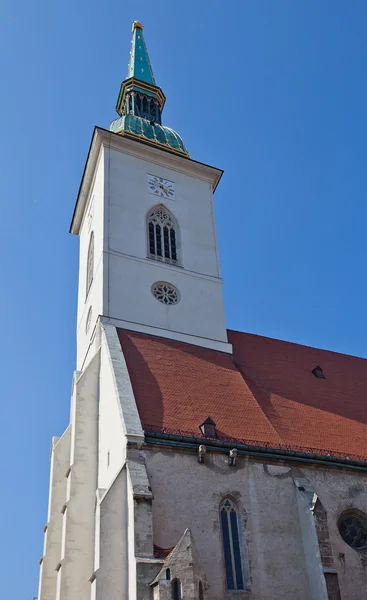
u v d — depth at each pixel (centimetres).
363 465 3781
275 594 3156
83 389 4044
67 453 4256
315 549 3241
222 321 4828
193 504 3256
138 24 7188
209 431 3556
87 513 3606
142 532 2966
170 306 4694
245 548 3241
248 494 3409
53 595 3753
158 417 3566
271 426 3866
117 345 4134
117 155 5309
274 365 4778
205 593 2936
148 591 2773
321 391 4616
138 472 3186
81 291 5356
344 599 3262
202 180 5641
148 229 5053
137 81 6475
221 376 4259
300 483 3519
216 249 5253
